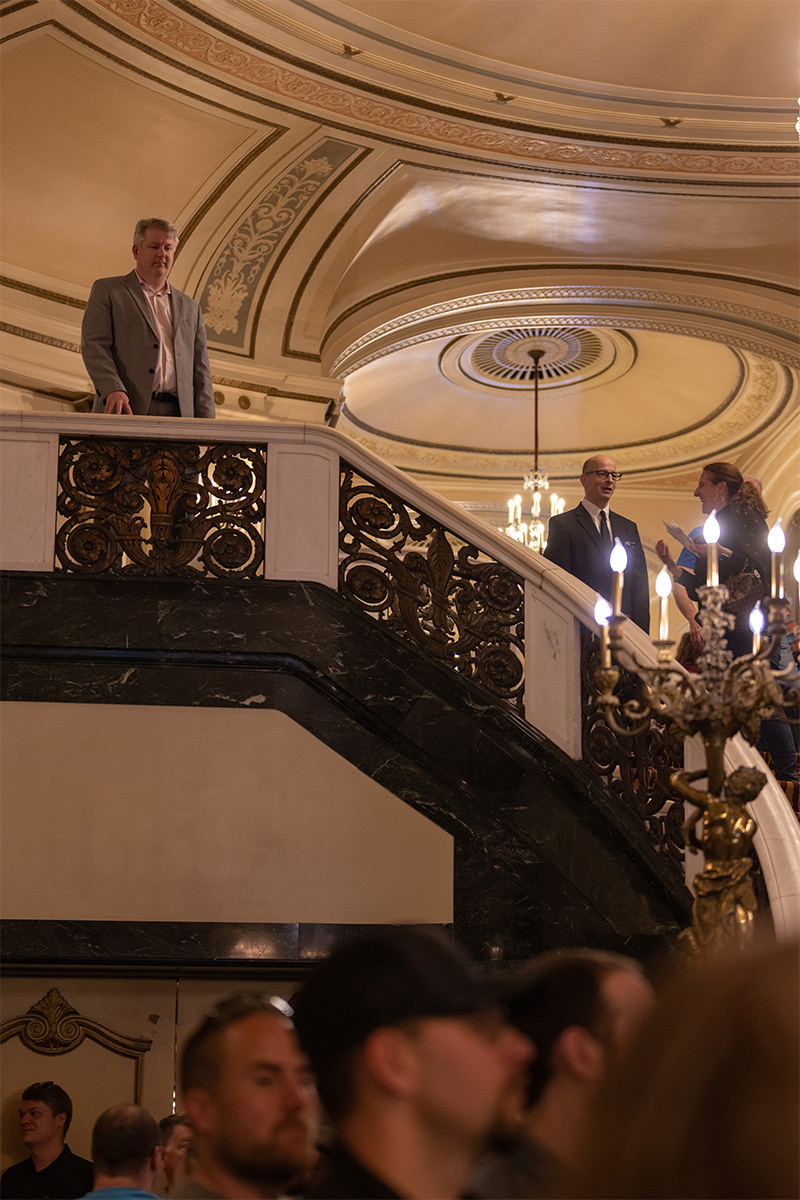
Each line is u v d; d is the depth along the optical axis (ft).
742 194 39.70
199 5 30.50
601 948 17.03
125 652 17.60
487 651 18.07
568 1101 6.59
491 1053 5.67
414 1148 5.49
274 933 16.94
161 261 20.80
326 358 40.57
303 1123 8.11
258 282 38.32
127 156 34.68
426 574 18.37
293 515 18.30
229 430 18.35
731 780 12.47
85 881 16.87
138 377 20.30
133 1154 11.35
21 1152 16.67
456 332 44.62
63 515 18.06
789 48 35.47
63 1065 17.06
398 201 38.42
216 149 35.09
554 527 23.30
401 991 5.64
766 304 44.34
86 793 17.15
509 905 17.24
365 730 17.76
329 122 34.91
